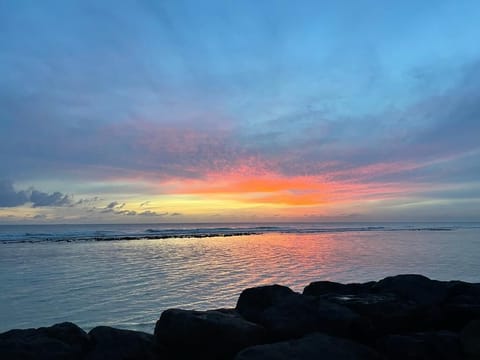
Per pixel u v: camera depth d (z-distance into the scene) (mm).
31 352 6164
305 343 5875
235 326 6477
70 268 24500
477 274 20781
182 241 53281
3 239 55875
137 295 15992
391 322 6883
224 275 21109
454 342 6273
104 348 6508
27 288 17531
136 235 68438
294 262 26875
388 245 42406
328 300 7320
